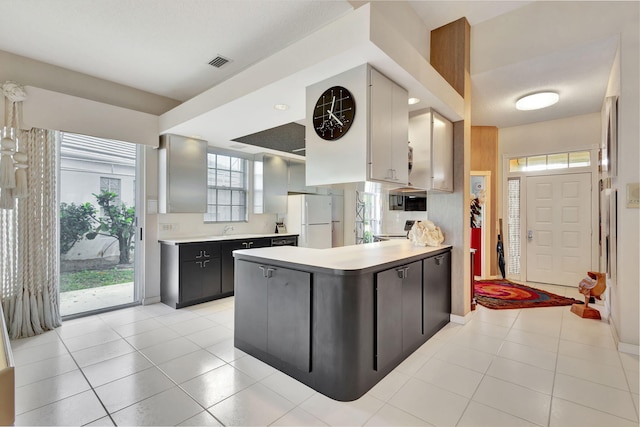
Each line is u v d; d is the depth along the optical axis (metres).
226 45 3.01
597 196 4.72
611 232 3.13
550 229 5.18
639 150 2.62
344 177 2.34
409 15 3.12
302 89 2.65
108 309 3.76
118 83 3.80
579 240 4.91
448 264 3.43
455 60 3.41
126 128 3.68
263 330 2.48
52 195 3.21
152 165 4.07
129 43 2.96
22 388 2.10
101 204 3.84
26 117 2.99
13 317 2.94
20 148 2.98
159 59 3.26
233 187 5.17
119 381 2.20
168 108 4.23
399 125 2.55
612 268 3.12
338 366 2.00
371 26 1.98
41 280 3.12
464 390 2.10
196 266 4.05
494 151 5.48
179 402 1.96
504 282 5.28
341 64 2.23
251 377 2.26
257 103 2.95
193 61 3.30
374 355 2.17
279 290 2.36
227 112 3.20
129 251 4.10
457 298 3.44
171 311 3.78
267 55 3.19
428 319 2.96
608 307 3.53
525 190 5.41
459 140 3.45
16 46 2.98
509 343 2.86
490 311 3.83
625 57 2.67
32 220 3.07
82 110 3.34
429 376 2.28
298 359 2.21
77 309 3.68
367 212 7.33
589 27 2.82
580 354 2.63
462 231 3.43
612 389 2.11
